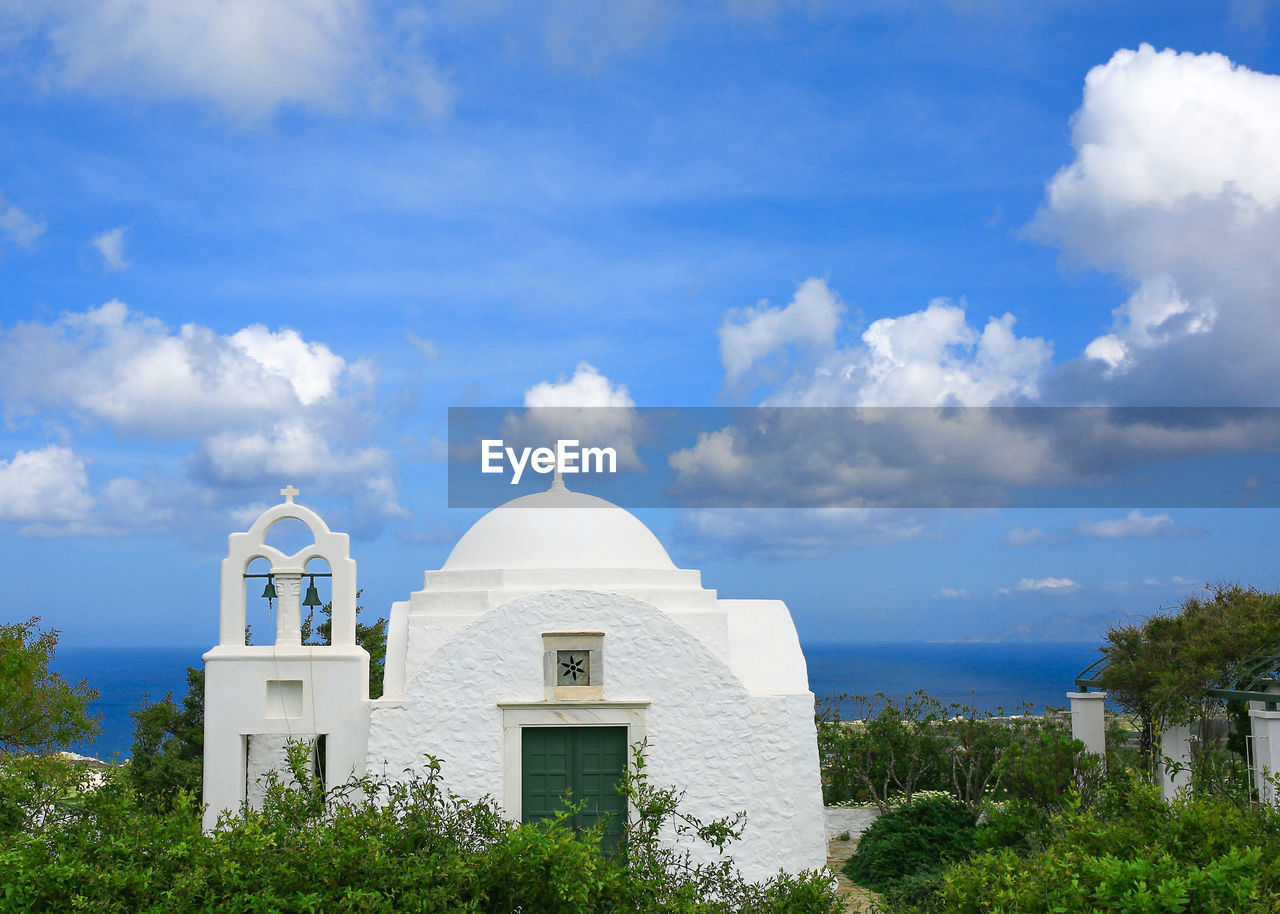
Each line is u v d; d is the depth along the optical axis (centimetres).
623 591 1597
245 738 1545
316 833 941
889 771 2328
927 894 1420
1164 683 1630
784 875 1019
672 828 1461
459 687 1488
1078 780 1602
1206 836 916
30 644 1872
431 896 860
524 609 1510
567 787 1484
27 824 1026
